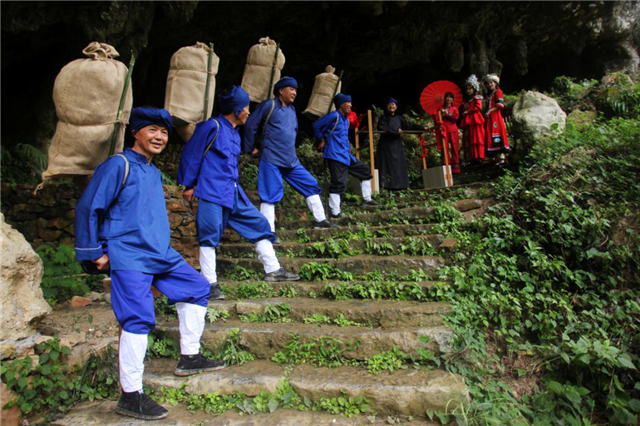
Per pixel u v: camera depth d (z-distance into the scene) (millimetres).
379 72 14617
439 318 3309
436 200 5918
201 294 2914
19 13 6238
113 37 7266
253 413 2650
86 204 2453
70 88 2779
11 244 2734
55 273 4148
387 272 4180
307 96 13945
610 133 5270
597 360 2947
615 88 7609
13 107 8047
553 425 2752
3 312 2625
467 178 7344
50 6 6359
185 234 5258
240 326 3416
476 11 11789
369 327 3357
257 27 10570
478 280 3738
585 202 4305
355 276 4215
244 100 3846
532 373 3137
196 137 3715
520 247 4191
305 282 4152
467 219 4824
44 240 4973
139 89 10672
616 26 13852
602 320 3336
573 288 3758
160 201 2785
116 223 2568
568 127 6148
